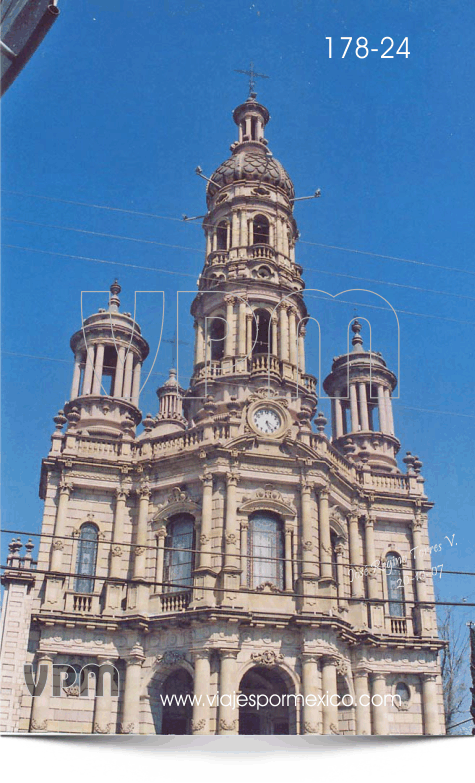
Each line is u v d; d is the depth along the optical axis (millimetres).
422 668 42969
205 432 42594
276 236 54625
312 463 42312
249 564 40000
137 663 38438
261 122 61312
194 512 41281
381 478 47844
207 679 36625
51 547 40844
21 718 36594
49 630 38531
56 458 42625
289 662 38000
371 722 40938
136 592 40062
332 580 40281
